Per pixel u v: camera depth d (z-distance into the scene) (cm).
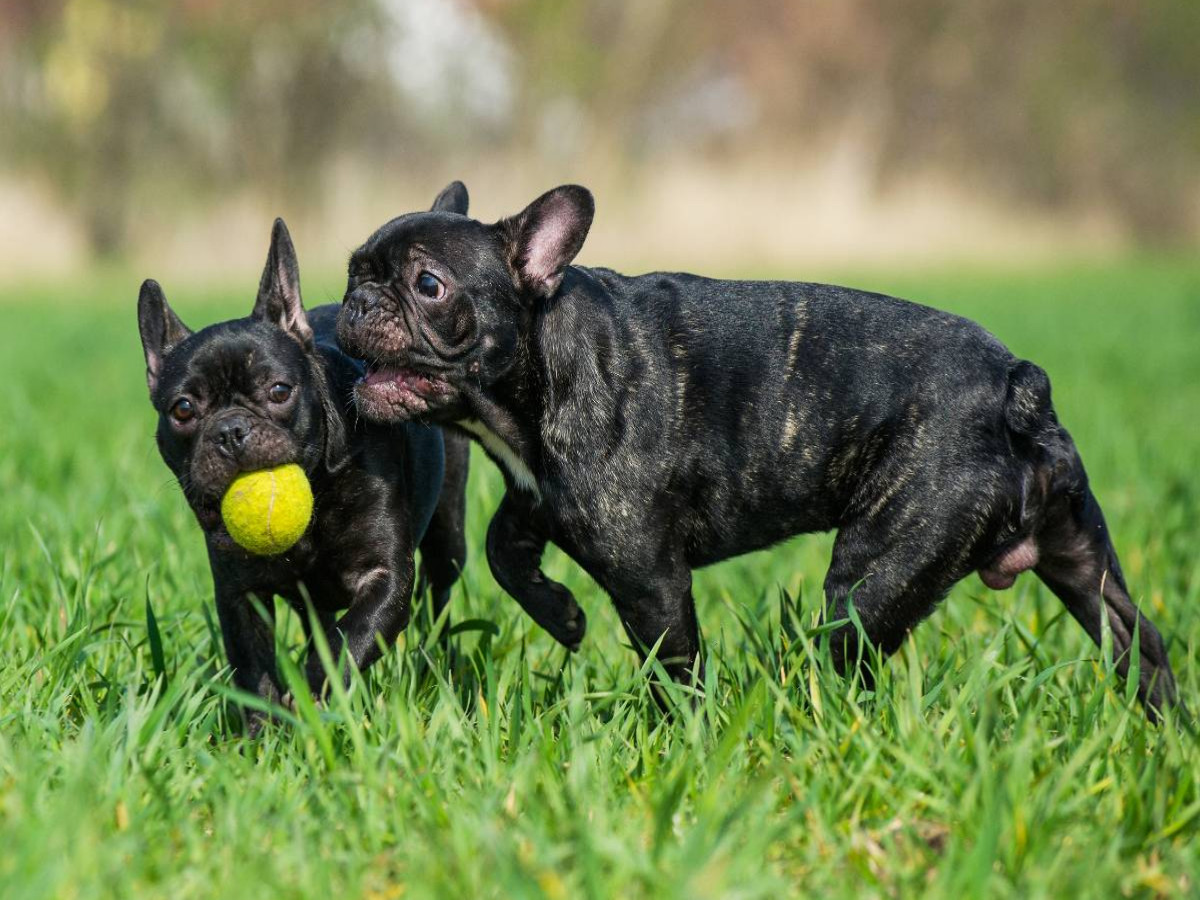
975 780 604
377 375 797
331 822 606
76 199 5959
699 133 6900
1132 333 3147
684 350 813
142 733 651
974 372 806
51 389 2130
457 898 525
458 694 807
